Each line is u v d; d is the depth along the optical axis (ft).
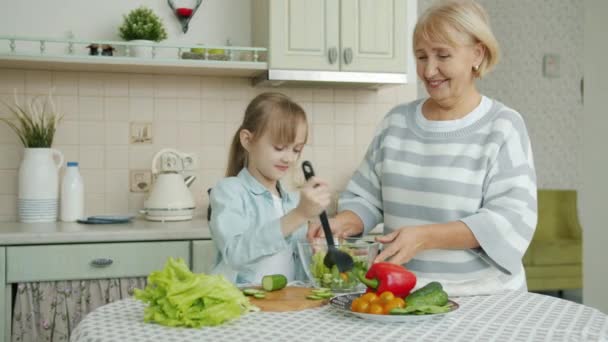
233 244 4.82
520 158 4.95
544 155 19.69
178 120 9.89
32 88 9.35
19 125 9.33
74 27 9.49
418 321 3.67
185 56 9.14
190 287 3.56
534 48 19.48
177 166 9.72
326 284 4.42
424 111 5.47
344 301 3.99
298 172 10.23
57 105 9.45
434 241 4.52
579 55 19.83
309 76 9.27
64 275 7.75
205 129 9.98
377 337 3.35
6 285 7.61
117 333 3.43
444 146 5.17
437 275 4.99
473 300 4.27
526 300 4.27
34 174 8.84
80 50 9.50
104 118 9.62
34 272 7.66
